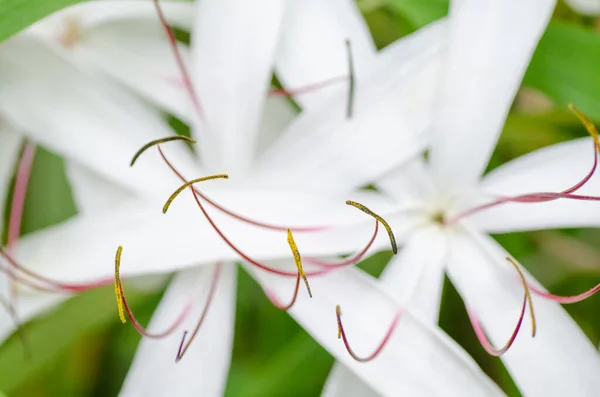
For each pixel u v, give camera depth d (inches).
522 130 17.3
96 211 16.1
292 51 16.0
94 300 17.6
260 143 16.9
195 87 16.1
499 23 15.6
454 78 15.8
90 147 16.3
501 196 15.9
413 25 16.8
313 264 15.9
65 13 16.8
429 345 15.6
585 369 15.6
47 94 16.2
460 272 15.9
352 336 15.7
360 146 15.9
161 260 15.8
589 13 17.1
